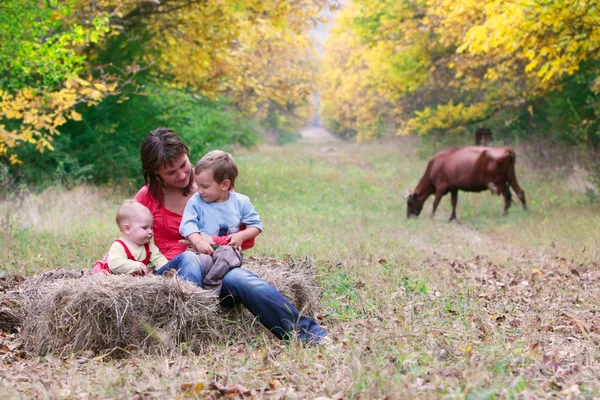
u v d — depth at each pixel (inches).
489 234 502.0
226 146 952.9
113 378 151.2
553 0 427.2
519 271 327.9
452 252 386.3
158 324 180.7
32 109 427.8
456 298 248.1
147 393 141.0
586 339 193.3
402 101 1332.4
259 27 641.6
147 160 201.8
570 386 141.9
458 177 594.2
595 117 776.3
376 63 1083.3
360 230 450.9
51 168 603.8
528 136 1031.0
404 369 146.4
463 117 960.9
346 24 951.0
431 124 989.8
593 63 684.7
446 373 141.9
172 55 677.9
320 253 333.1
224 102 946.7
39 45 429.4
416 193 611.5
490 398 122.7
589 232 440.5
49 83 454.3
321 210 600.7
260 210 572.7
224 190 197.5
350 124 2313.0
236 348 180.2
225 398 139.0
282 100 779.4
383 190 826.2
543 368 155.4
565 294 267.9
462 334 191.0
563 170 803.4
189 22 636.1
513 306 241.4
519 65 762.2
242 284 186.4
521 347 179.2
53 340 181.2
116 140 666.8
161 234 210.5
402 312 215.5
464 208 661.3
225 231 198.1
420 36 914.7
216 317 187.0
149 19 636.1
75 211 472.4
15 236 354.6
